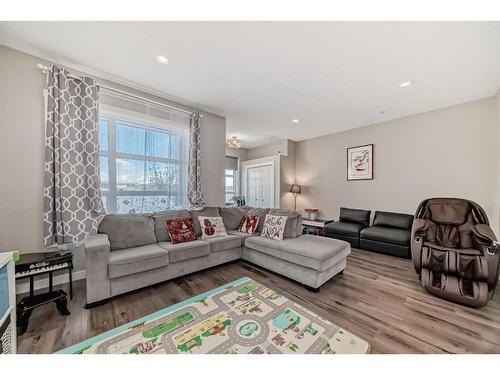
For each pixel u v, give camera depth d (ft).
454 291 6.36
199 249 8.38
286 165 18.56
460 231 8.00
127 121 9.23
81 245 7.87
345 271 8.97
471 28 5.51
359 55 6.80
